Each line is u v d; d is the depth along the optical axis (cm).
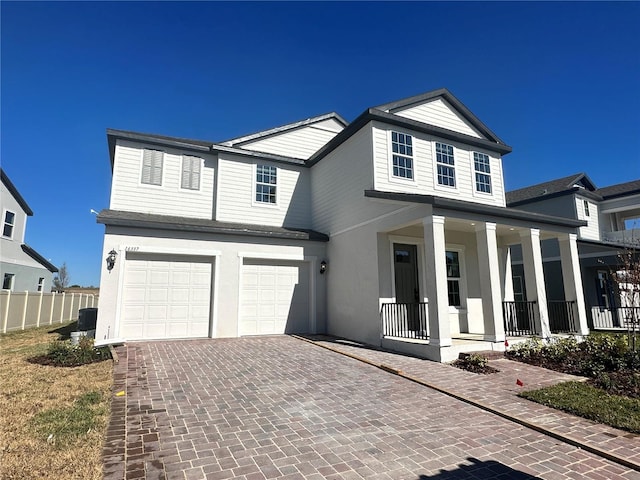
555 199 1886
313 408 498
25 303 1535
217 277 1117
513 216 978
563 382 633
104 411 465
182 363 749
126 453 353
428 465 343
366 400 536
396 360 789
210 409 488
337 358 815
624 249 1246
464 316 1137
